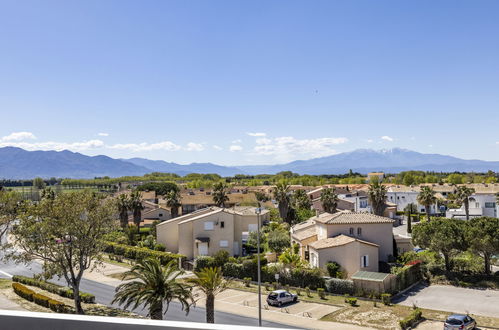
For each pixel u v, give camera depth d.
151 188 153.12
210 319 31.36
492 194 98.62
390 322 33.78
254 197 124.88
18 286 42.50
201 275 32.03
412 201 113.94
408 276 44.94
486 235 43.69
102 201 40.28
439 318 34.47
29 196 149.50
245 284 49.34
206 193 145.00
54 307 35.78
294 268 47.66
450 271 47.69
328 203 86.06
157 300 27.75
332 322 34.41
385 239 53.44
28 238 36.59
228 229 64.25
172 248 67.69
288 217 83.06
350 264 48.00
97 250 38.16
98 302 41.34
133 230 77.31
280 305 40.09
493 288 42.53
